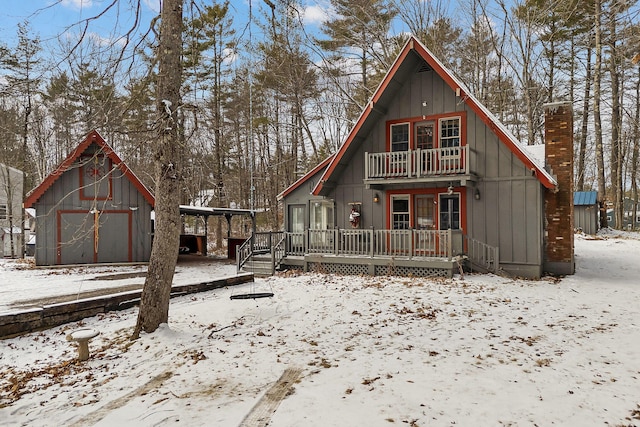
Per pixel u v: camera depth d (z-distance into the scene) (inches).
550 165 558.9
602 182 1032.2
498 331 293.6
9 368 260.4
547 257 555.5
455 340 273.6
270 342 281.3
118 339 301.3
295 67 909.8
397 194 630.5
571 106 549.0
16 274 641.0
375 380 207.0
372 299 406.3
